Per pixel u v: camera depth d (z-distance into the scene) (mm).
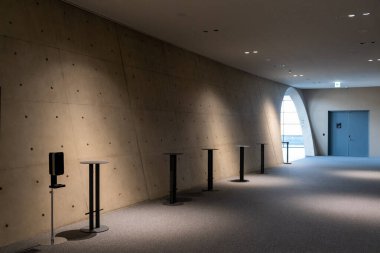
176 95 11164
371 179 13094
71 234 6246
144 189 9117
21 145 6262
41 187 6488
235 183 12055
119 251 5406
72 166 7203
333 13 8047
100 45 8406
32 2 6844
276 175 14180
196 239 6008
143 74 9789
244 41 10719
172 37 10344
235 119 14867
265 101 18141
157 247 5594
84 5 7715
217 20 8672
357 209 8266
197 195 9898
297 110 23562
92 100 7957
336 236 6230
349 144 23156
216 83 13797
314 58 13125
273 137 18453
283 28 9297
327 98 23109
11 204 5953
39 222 6348
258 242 5887
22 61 6477
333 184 11922
